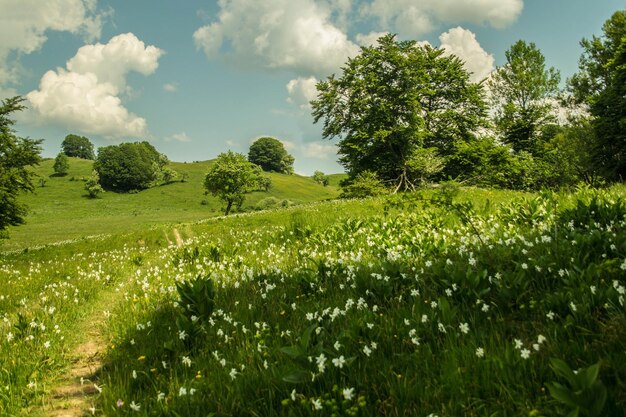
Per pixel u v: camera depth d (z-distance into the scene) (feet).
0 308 30.66
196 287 19.43
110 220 290.35
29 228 252.01
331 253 32.91
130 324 22.91
